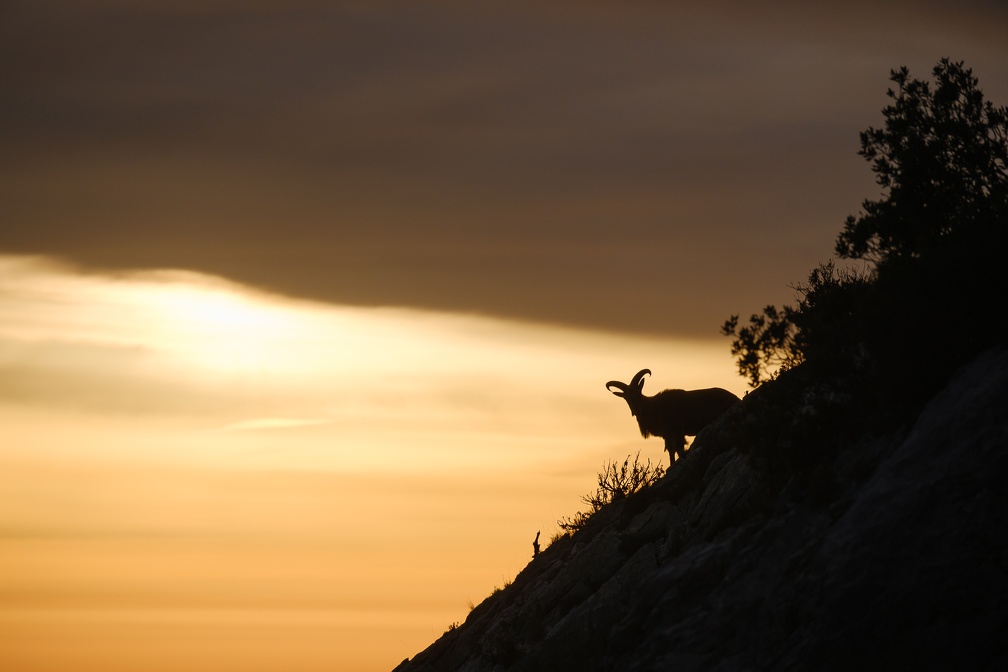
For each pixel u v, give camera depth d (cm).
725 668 4362
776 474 5259
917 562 3950
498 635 7831
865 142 6031
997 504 3847
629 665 4850
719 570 4988
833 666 3947
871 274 5484
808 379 5362
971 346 4575
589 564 7325
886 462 4519
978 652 3600
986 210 5088
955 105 5850
